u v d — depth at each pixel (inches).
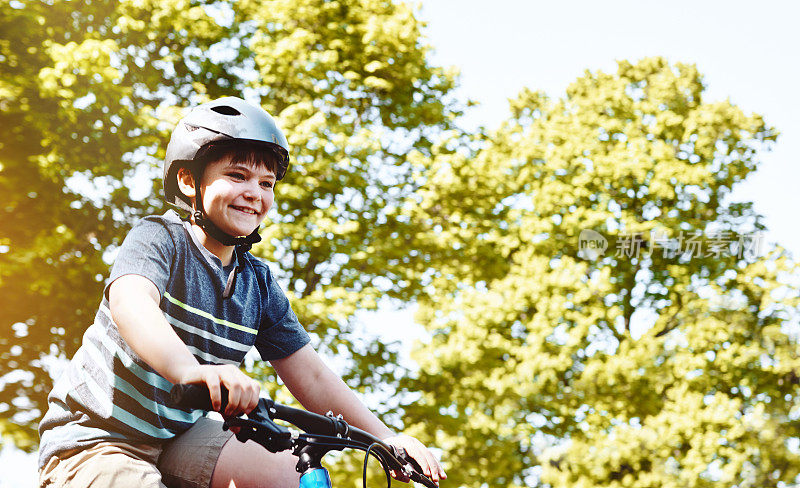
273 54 464.1
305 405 77.8
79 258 398.0
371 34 488.4
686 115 704.4
